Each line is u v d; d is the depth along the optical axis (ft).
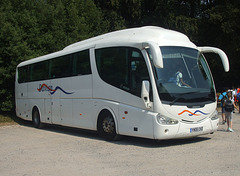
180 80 29.17
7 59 61.21
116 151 27.50
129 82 30.58
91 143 32.55
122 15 93.35
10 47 58.08
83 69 37.63
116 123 31.86
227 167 20.57
